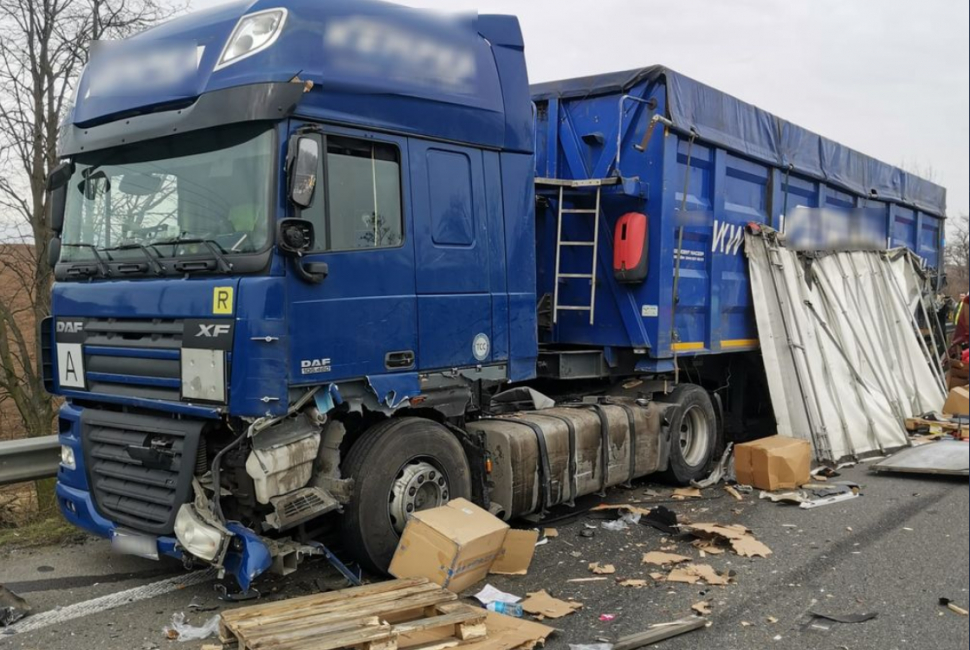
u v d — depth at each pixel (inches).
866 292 423.8
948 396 446.0
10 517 269.1
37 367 450.3
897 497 291.0
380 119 191.2
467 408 219.8
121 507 184.5
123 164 194.9
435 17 210.5
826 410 349.4
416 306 198.7
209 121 174.6
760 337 342.6
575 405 274.8
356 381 186.7
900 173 507.8
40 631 165.0
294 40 174.6
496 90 224.5
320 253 176.4
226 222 173.6
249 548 165.9
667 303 289.3
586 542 232.5
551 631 161.6
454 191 210.4
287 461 173.3
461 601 167.6
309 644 135.4
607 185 281.0
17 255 457.1
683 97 289.3
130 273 187.9
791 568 211.2
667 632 166.2
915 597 191.5
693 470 306.7
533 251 235.5
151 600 182.4
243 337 165.8
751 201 352.8
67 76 463.5
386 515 193.0
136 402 184.2
